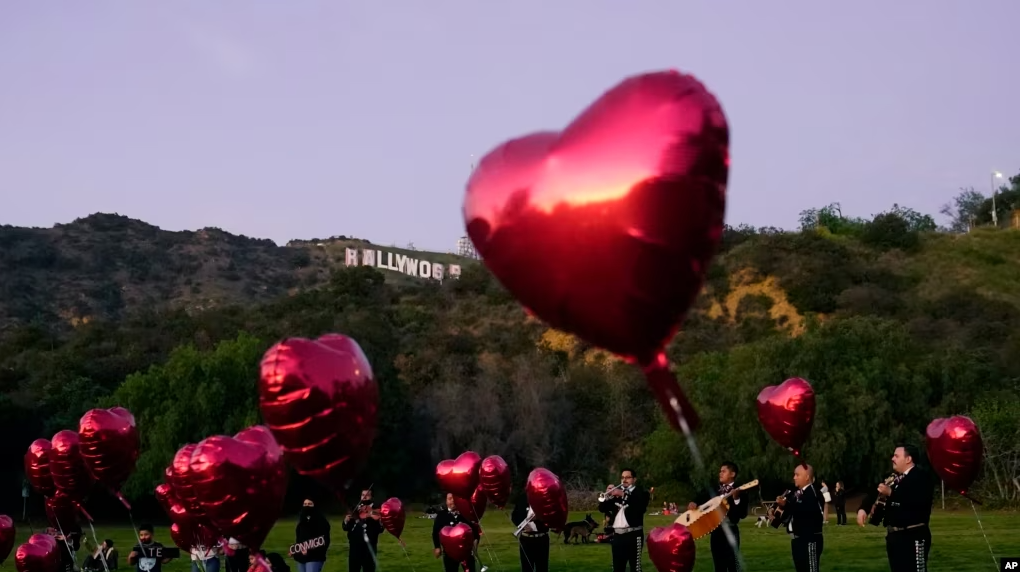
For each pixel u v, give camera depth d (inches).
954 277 3110.2
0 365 2359.7
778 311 2886.3
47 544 471.5
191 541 458.0
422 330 2977.4
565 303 204.1
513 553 895.1
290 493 1847.9
